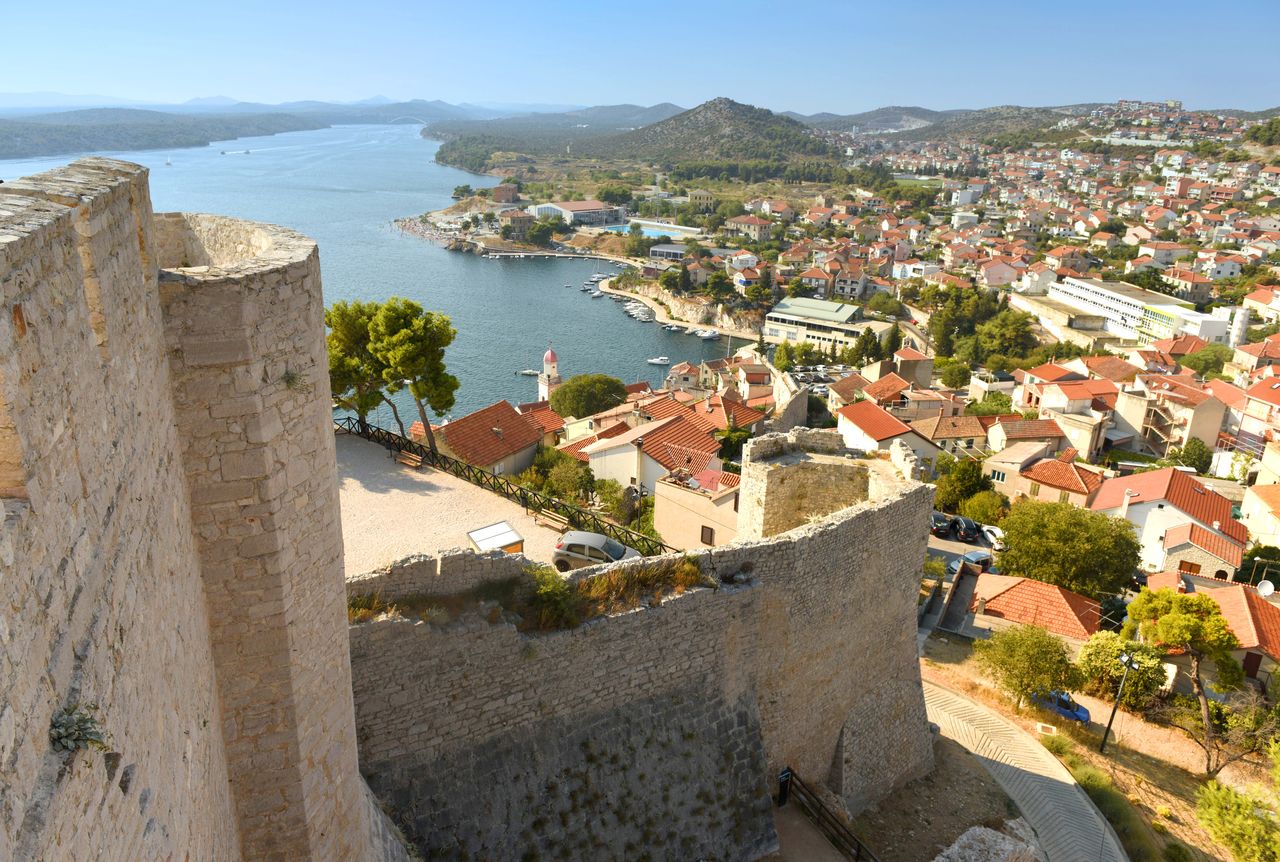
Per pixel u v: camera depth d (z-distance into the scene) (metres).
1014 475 86.19
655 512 42.72
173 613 9.24
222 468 10.48
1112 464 108.06
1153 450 116.06
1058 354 166.88
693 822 22.48
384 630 17.95
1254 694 44.00
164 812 8.22
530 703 20.38
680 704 22.84
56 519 6.03
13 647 5.09
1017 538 61.09
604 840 20.88
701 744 23.06
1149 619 46.38
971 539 70.19
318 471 11.91
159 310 9.54
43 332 5.98
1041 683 39.16
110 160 9.11
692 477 52.72
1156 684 44.56
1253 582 66.56
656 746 22.25
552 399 102.25
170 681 8.91
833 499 29.91
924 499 27.91
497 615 19.58
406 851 17.20
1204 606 44.72
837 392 124.75
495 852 19.34
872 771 28.41
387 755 18.61
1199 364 149.00
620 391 102.06
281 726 11.91
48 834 5.28
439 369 43.91
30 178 7.59
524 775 20.17
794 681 25.50
